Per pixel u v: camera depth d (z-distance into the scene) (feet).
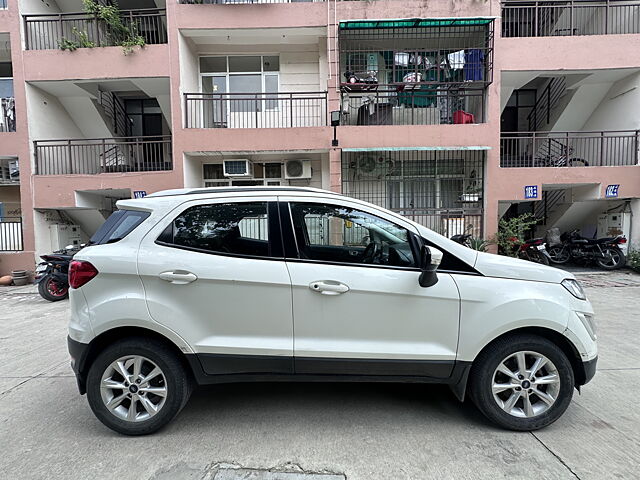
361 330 9.07
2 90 38.70
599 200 34.99
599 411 10.05
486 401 9.06
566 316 9.01
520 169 31.99
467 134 31.17
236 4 31.83
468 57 32.22
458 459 8.09
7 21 32.53
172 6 31.76
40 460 8.22
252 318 9.00
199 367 9.00
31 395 11.50
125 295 8.89
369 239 9.50
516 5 35.22
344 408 10.36
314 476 7.61
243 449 8.54
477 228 32.89
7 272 33.65
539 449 8.41
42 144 34.37
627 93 33.68
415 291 8.99
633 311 20.53
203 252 9.11
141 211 9.55
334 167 31.45
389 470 7.77
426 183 33.55
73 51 32.24
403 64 33.76
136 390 9.05
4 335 18.20
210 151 31.68
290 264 9.09
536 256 33.40
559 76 36.58
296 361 9.01
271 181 35.65
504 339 9.09
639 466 7.81
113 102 40.32
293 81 35.78
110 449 8.61
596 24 36.47
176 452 8.46
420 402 10.66
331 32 31.53
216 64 36.35
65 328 19.43
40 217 33.83
